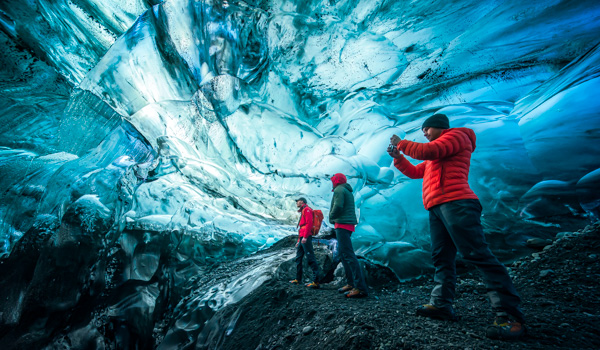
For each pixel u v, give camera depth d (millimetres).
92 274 5219
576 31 5090
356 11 6648
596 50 4082
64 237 5445
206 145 6426
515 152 3971
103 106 7230
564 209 3219
